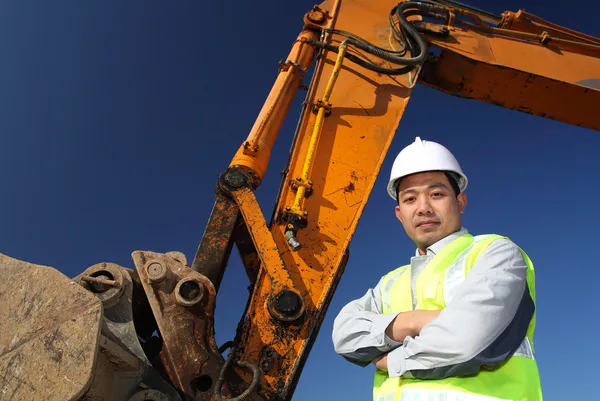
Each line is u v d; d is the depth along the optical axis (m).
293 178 3.82
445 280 2.16
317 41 4.47
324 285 3.44
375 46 4.47
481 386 1.88
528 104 4.87
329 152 3.96
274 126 4.03
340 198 3.78
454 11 4.76
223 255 3.50
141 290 3.22
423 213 2.39
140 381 2.73
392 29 4.69
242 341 3.19
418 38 4.45
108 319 2.89
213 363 2.97
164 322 3.03
